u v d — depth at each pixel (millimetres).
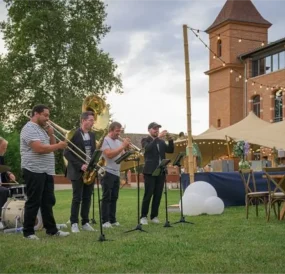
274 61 37219
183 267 5043
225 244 6410
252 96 39250
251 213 11023
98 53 37188
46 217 7383
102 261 5395
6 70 35344
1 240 6930
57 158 36250
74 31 35312
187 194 10859
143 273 4789
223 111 41531
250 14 41406
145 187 9008
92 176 7789
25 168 7012
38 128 7082
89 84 36000
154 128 9023
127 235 7402
